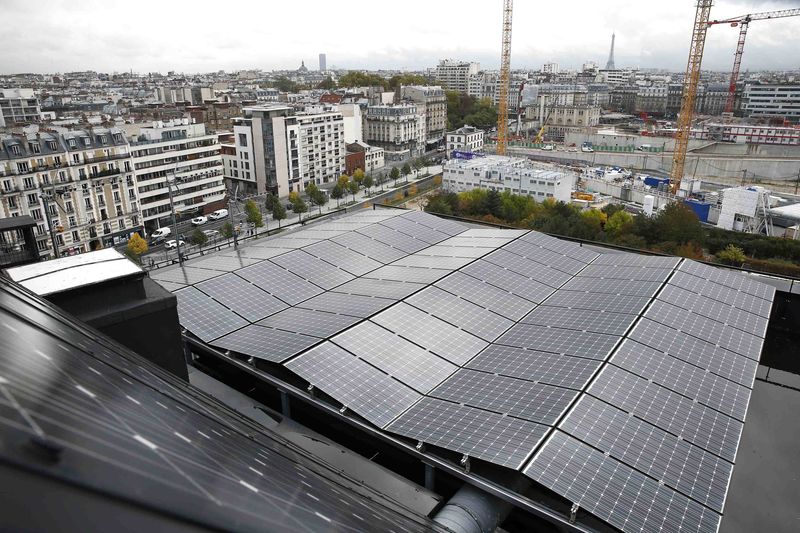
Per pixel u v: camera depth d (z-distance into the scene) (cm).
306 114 17650
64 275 2891
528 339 4009
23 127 11131
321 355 3512
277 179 16300
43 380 1061
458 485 2870
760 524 2883
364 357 3581
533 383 3322
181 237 12462
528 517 2770
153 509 862
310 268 5281
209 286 4628
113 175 11619
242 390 3809
